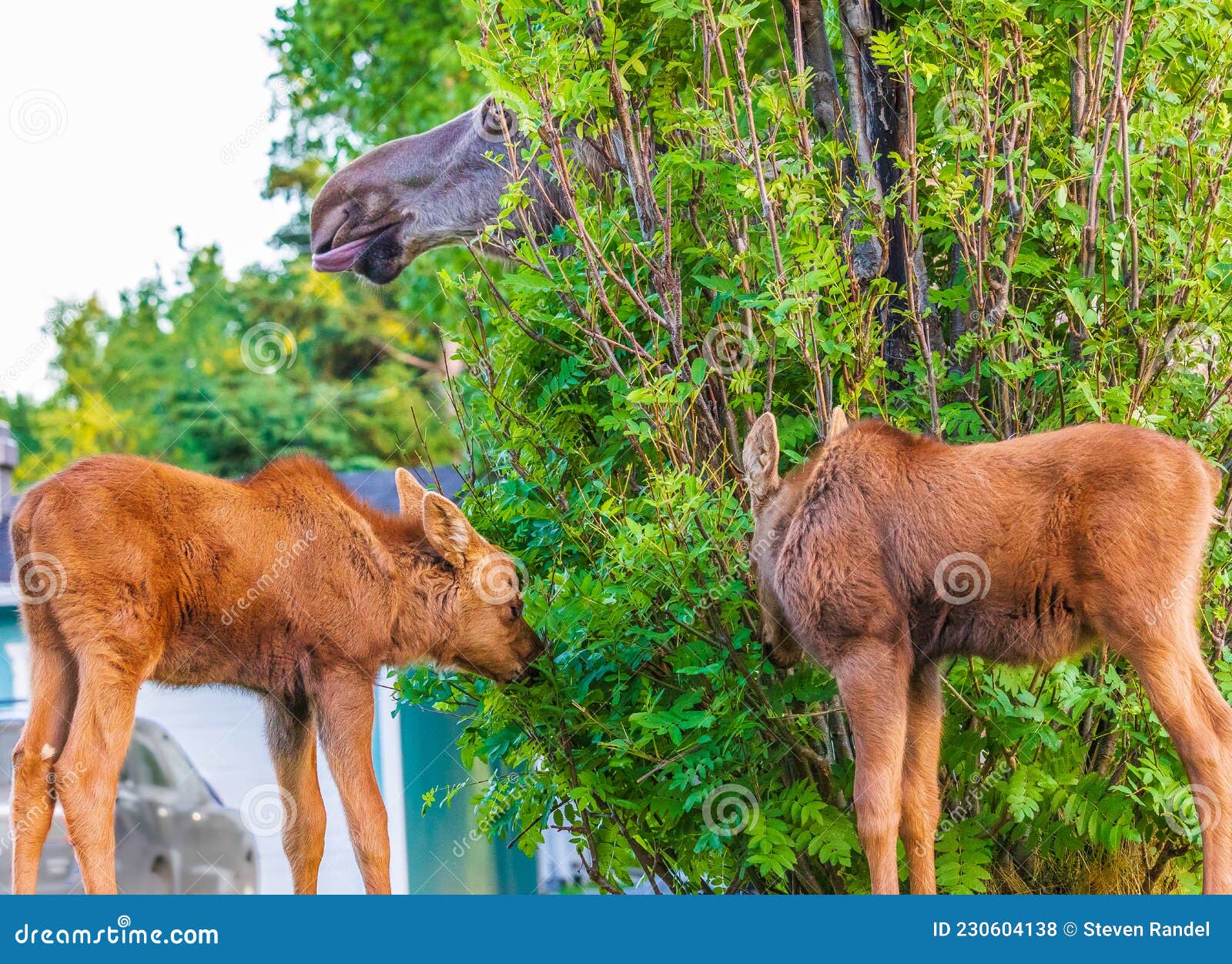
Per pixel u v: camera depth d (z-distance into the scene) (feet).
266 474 69.97
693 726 62.49
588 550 71.36
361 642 69.46
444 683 78.79
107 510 64.75
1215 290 67.87
